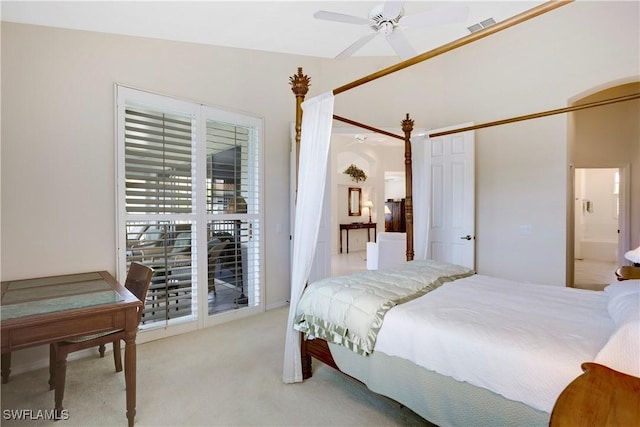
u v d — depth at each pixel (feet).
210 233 11.82
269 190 13.57
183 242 11.09
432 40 13.32
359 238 31.94
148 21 9.36
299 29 11.23
